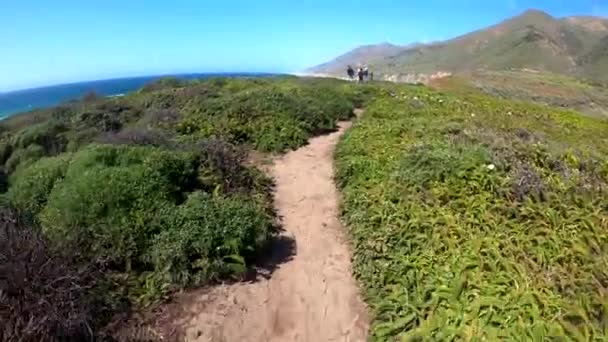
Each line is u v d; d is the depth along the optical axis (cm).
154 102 2244
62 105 2572
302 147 1688
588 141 1991
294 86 2695
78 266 752
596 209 1015
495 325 701
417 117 1920
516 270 824
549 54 18375
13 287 643
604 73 16075
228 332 736
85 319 656
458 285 779
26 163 1513
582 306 728
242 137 1686
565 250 871
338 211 1151
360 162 1342
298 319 773
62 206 916
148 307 768
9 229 768
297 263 927
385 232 965
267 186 1299
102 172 977
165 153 1101
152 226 895
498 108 2592
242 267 857
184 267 834
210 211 932
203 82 2961
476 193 1068
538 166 1238
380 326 730
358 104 2467
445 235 934
